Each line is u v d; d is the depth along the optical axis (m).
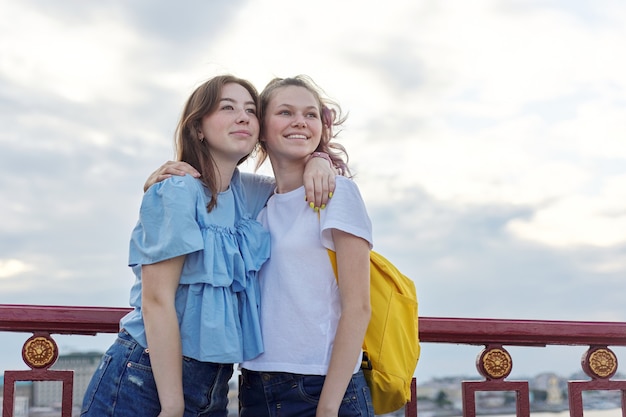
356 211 2.20
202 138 2.31
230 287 2.19
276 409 2.21
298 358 2.18
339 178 2.26
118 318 2.70
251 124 2.30
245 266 2.21
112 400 2.11
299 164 2.38
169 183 2.13
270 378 2.21
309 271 2.23
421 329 2.79
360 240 2.19
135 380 2.09
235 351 2.13
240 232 2.26
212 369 2.17
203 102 2.29
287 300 2.22
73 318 2.67
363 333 2.14
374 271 2.34
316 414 2.12
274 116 2.36
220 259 2.15
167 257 2.05
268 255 2.27
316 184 2.22
